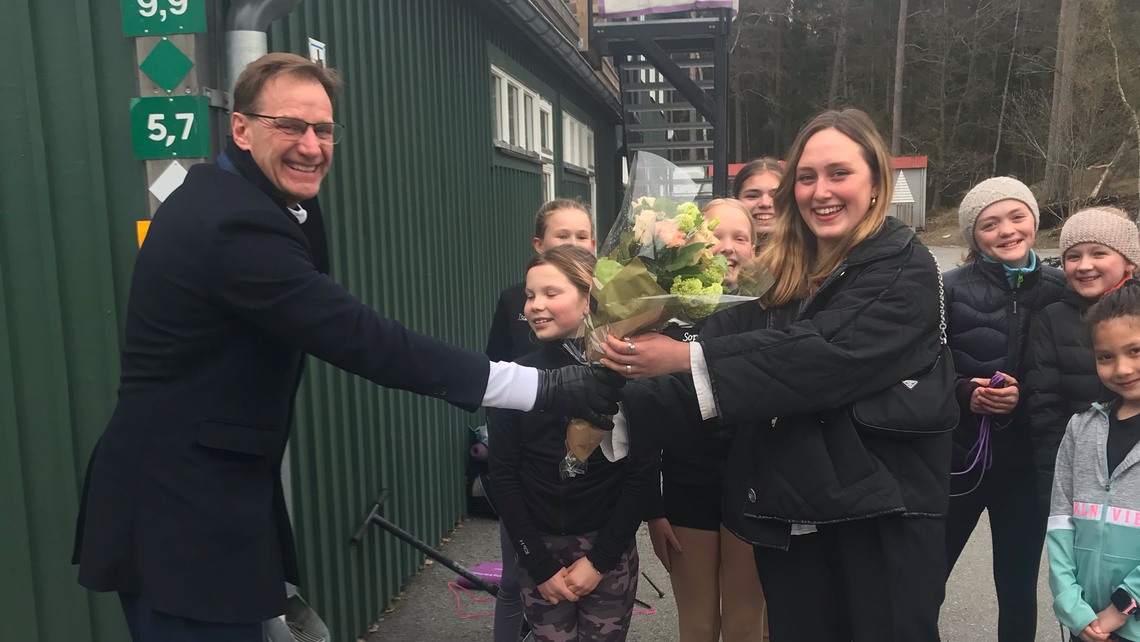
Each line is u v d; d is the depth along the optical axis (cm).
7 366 239
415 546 366
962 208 287
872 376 172
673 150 1230
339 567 346
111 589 160
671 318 193
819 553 189
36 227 241
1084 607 212
